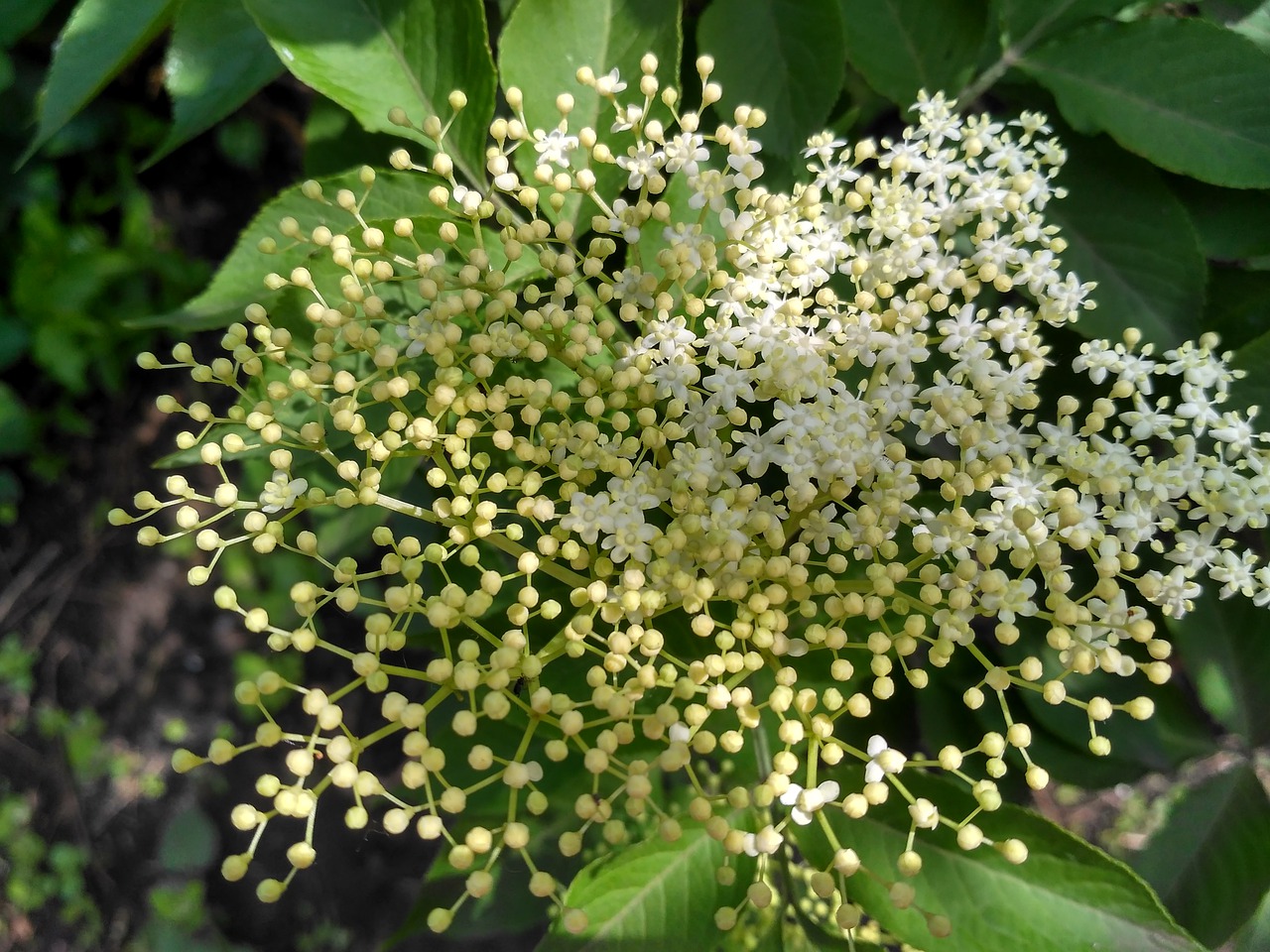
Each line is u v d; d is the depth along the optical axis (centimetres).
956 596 12
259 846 35
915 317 12
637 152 13
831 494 12
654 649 12
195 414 13
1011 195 13
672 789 20
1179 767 15
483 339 12
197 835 34
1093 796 26
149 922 34
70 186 33
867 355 12
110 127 32
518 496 14
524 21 14
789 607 14
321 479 16
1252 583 12
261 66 15
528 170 14
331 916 34
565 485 12
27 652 36
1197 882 15
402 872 34
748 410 15
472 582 16
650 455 13
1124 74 14
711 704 11
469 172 14
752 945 17
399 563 12
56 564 36
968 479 12
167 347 34
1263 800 15
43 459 35
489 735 15
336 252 13
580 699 14
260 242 14
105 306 33
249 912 34
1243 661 15
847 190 14
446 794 11
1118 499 12
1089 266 15
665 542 12
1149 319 15
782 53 15
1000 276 12
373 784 11
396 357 12
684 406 12
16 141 31
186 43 15
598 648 14
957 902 11
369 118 14
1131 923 11
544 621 14
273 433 12
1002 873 11
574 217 14
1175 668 19
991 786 11
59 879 34
